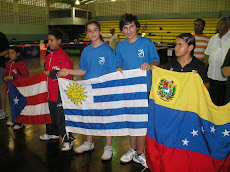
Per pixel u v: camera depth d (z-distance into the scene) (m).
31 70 8.80
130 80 2.27
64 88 2.47
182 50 1.96
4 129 3.37
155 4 18.55
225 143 1.93
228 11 16.11
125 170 2.31
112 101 2.36
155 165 2.09
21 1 17.73
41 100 2.84
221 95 3.09
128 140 3.04
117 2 20.00
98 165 2.40
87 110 2.44
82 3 20.25
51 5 20.28
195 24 3.71
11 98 3.00
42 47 14.98
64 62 2.63
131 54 2.33
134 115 2.30
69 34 19.61
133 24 2.20
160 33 18.16
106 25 20.48
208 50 3.27
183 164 1.98
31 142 2.94
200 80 1.91
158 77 2.10
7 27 17.03
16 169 2.31
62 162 2.45
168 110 2.06
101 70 2.43
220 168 1.95
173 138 2.02
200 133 1.97
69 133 2.71
